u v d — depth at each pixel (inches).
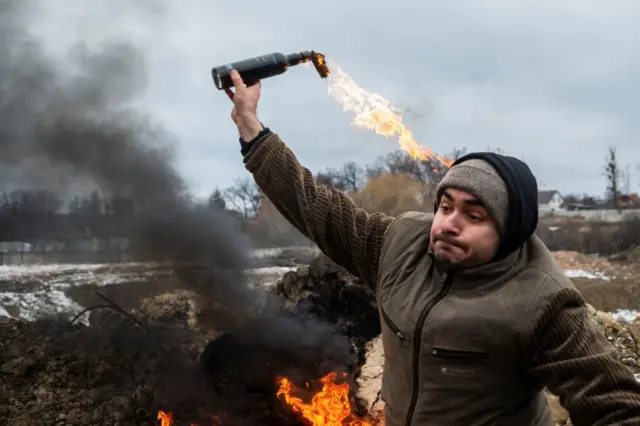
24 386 208.7
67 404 193.8
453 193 63.1
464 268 63.8
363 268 77.8
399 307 67.6
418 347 64.6
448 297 64.3
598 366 56.7
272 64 83.1
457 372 62.2
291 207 79.3
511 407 62.6
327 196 79.3
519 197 61.9
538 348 60.2
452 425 62.7
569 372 58.0
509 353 60.7
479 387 61.6
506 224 62.2
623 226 1082.7
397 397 67.8
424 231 71.1
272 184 79.4
